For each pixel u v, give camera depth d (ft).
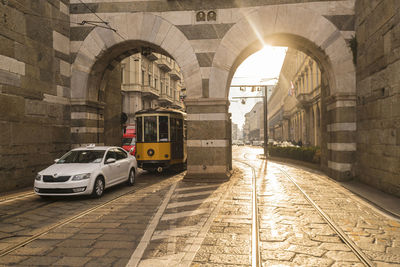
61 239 15.38
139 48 42.55
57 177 24.63
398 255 13.14
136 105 113.50
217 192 28.12
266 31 36.14
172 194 27.43
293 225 17.61
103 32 38.88
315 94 101.55
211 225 17.61
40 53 34.22
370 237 15.47
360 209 21.44
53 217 19.92
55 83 36.81
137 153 42.78
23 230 17.04
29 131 32.45
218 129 36.19
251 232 16.28
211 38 36.94
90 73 39.65
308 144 115.65
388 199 24.40
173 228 17.12
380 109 28.58
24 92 31.76
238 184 32.78
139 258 12.85
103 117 44.42
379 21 28.63
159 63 134.82
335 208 21.72
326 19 35.37
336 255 13.15
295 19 35.81
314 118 108.47
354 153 34.88
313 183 33.42
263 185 32.12
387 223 18.02
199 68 36.99
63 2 38.42
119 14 38.60
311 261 12.50
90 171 25.44
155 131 42.09
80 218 19.47
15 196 26.76
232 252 13.50
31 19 32.83
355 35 34.96
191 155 36.42
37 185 24.73
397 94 25.29
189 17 37.35
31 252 13.60
